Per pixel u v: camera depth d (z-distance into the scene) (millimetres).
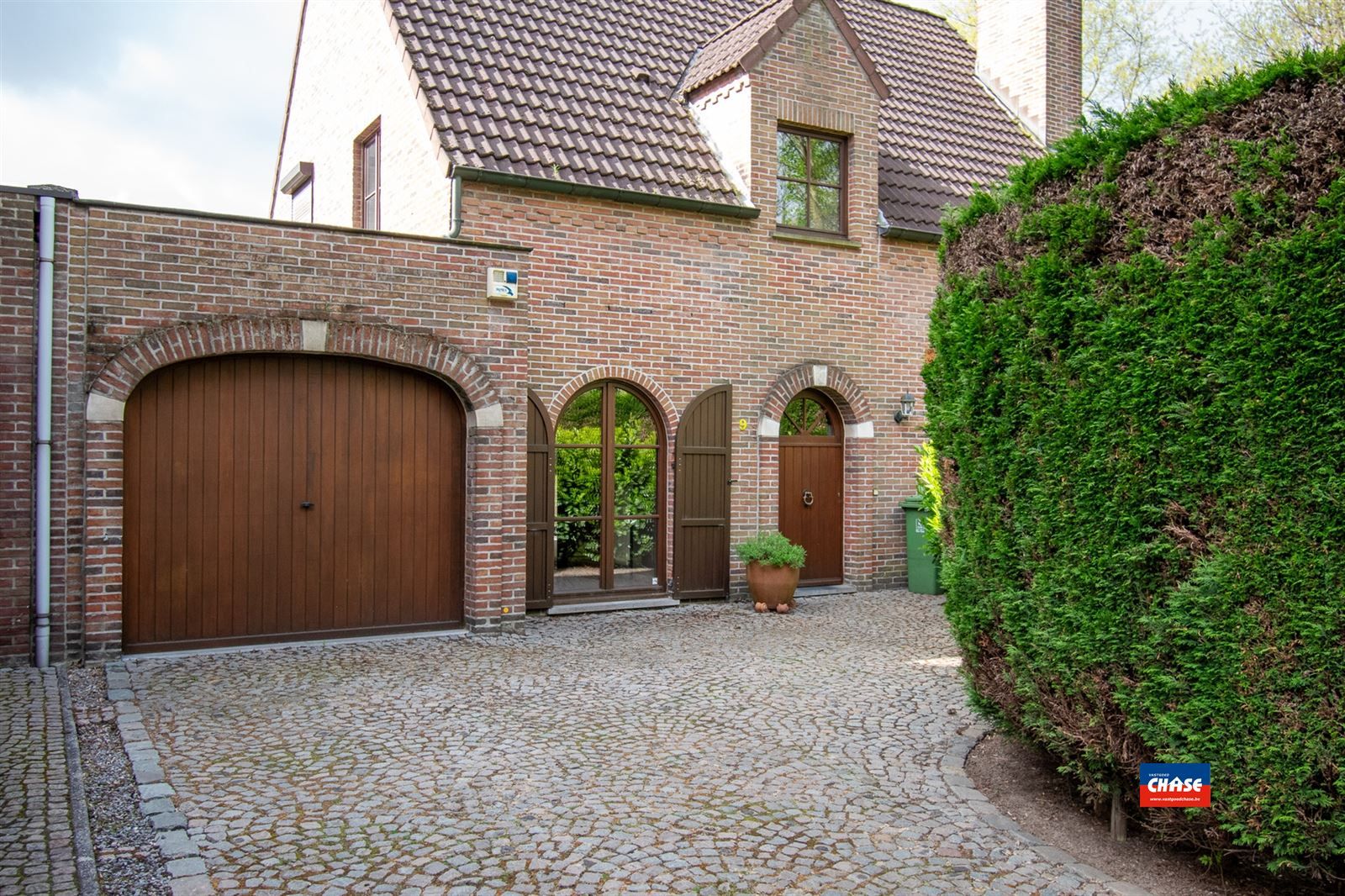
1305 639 3727
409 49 11648
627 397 11805
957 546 5934
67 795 5102
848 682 8000
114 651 8219
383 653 8789
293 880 4273
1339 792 3695
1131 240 4465
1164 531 4273
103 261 8062
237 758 5855
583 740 6371
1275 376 3801
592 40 13305
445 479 9797
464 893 4180
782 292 12445
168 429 8578
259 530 8953
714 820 5039
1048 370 4930
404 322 9234
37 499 7859
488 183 10586
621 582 11773
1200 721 4145
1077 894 4258
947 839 4840
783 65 12367
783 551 11344
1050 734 5121
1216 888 4363
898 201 13594
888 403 13273
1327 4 19562
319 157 15219
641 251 11500
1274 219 3848
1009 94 16797
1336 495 3621
